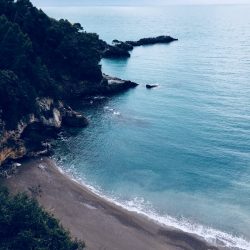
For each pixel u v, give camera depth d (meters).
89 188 58.91
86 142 74.81
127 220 50.91
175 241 47.41
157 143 74.44
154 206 54.69
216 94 104.62
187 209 54.06
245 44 191.88
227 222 51.19
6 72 69.44
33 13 98.38
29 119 71.06
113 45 180.62
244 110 90.88
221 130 79.56
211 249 45.94
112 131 80.00
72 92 101.12
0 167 60.88
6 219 35.91
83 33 110.69
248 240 47.78
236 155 68.88
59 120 80.12
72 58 102.56
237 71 131.62
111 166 65.94
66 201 54.06
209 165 66.00
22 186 56.72
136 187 59.66
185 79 122.56
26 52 81.81
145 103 98.50
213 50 176.25
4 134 62.66
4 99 65.50
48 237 36.25
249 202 55.47
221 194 57.56
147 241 47.09
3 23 82.38
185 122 84.62
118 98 103.12
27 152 66.31
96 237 46.84
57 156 68.81
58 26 103.12
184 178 62.12
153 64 148.50
